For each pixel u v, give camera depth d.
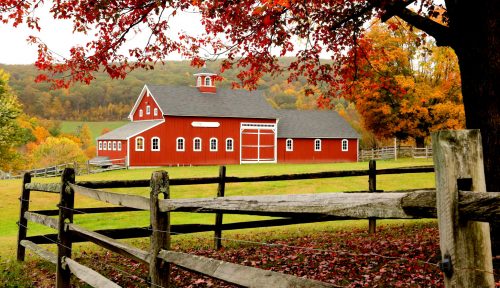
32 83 138.75
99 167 48.19
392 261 7.88
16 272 8.45
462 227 2.07
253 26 11.38
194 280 7.68
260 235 12.17
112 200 5.53
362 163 46.47
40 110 134.00
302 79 120.00
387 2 8.54
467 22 7.59
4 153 54.97
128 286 7.46
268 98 112.75
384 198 2.41
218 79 13.55
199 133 50.34
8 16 9.83
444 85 45.38
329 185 26.72
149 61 11.59
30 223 19.22
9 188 28.62
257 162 53.28
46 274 8.44
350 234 11.54
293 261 8.43
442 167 2.11
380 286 6.64
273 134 54.16
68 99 138.25
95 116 138.38
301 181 28.19
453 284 2.06
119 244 5.17
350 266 7.80
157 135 48.38
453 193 2.08
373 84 13.06
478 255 2.08
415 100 45.88
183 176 32.75
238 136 52.38
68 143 67.25
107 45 10.70
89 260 9.34
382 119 49.91
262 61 12.37
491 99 7.37
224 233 12.98
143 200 4.70
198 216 18.62
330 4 10.76
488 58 7.38
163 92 51.56
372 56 13.09
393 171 10.30
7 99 51.84
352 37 12.30
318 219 5.54
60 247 6.74
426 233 10.95
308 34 11.75
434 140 2.17
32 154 67.00
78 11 9.88
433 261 7.68
